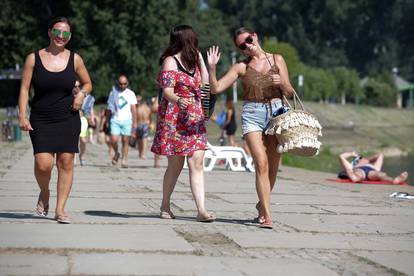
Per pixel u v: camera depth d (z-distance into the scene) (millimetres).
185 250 18297
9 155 58031
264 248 19109
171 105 22969
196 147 22906
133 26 175625
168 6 183250
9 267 15828
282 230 22094
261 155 22234
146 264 16594
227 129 63125
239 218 24391
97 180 37438
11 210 24531
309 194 34062
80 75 21781
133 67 176000
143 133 57906
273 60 22359
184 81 22703
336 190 37000
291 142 21547
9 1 183125
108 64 175750
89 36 175750
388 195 34719
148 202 27906
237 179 41406
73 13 182750
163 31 177375
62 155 21625
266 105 22281
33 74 21250
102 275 15430
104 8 175625
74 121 21625
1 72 167250
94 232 20328
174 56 22797
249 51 22281
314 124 21812
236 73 22312
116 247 18250
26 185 33125
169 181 23656
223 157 48906
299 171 53406
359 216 25953
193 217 24297
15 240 18719
